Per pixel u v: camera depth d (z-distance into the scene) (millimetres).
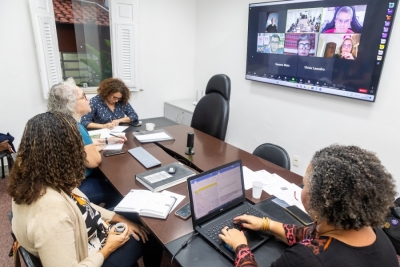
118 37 3457
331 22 2336
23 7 2822
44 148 902
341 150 782
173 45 3965
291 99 2896
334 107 2523
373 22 2072
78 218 1004
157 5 3664
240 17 3297
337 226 722
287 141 3037
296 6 2574
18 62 2941
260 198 1440
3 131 3043
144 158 1866
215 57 3811
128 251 1318
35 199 895
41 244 865
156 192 1452
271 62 2953
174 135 2449
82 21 3342
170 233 1146
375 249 721
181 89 4250
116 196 1912
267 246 1092
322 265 696
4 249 1935
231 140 3801
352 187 686
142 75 3840
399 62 2041
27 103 3102
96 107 2674
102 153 1944
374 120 2264
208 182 1190
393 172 2215
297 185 1599
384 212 708
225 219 1211
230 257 1002
